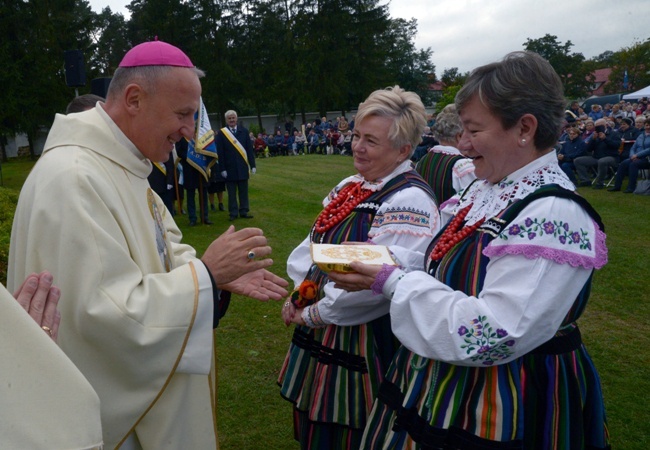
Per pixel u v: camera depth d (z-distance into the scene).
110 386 1.71
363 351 2.15
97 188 1.76
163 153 2.01
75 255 1.65
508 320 1.44
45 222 1.67
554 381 1.56
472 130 1.60
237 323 4.53
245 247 1.90
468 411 1.55
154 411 1.86
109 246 1.68
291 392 2.33
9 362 0.97
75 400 1.04
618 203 9.75
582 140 11.91
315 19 45.59
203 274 1.83
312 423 2.26
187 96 1.91
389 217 2.15
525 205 1.50
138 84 1.88
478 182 1.86
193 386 1.94
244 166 8.90
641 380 3.59
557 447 1.55
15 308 1.00
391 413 1.79
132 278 1.73
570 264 1.44
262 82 46.19
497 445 1.51
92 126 1.90
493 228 1.55
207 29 44.75
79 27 29.05
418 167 4.01
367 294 2.05
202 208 8.52
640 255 6.45
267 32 46.56
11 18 22.14
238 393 3.46
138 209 1.96
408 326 1.60
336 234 2.27
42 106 23.84
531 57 1.53
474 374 1.59
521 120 1.53
